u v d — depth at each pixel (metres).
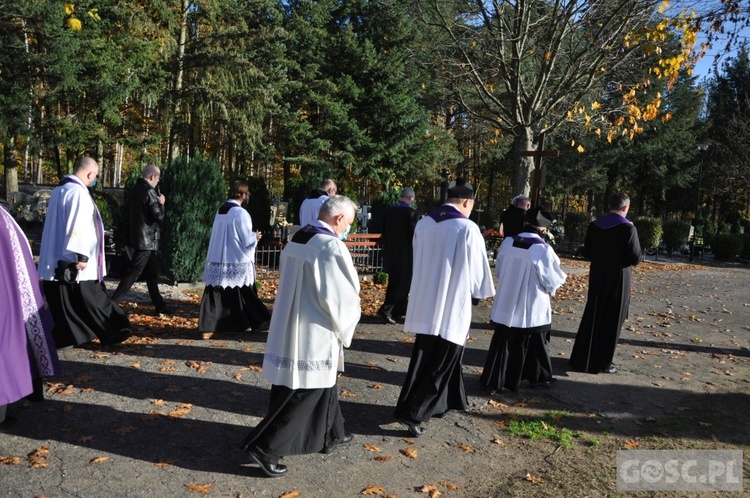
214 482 3.48
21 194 19.17
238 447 3.95
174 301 8.53
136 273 7.09
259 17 27.62
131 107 27.53
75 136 22.05
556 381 5.71
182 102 24.44
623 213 6.11
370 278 11.71
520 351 5.30
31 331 4.08
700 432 4.76
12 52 20.05
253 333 6.82
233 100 25.12
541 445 4.37
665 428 4.81
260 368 5.54
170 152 25.12
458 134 36.09
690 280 14.30
